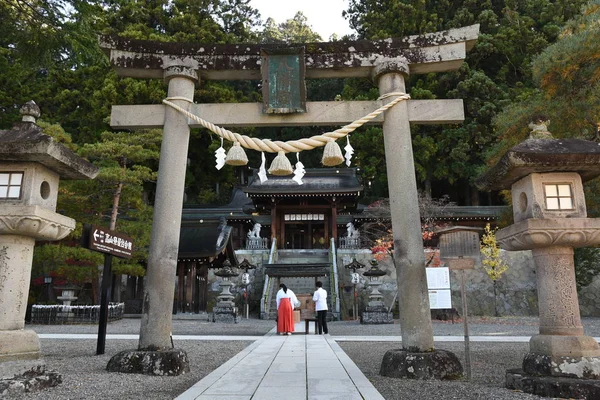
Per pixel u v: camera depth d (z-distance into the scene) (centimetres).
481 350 1012
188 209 3800
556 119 1012
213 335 1389
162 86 3019
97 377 635
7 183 574
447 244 723
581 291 2566
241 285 2658
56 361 808
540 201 583
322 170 3888
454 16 4116
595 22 964
